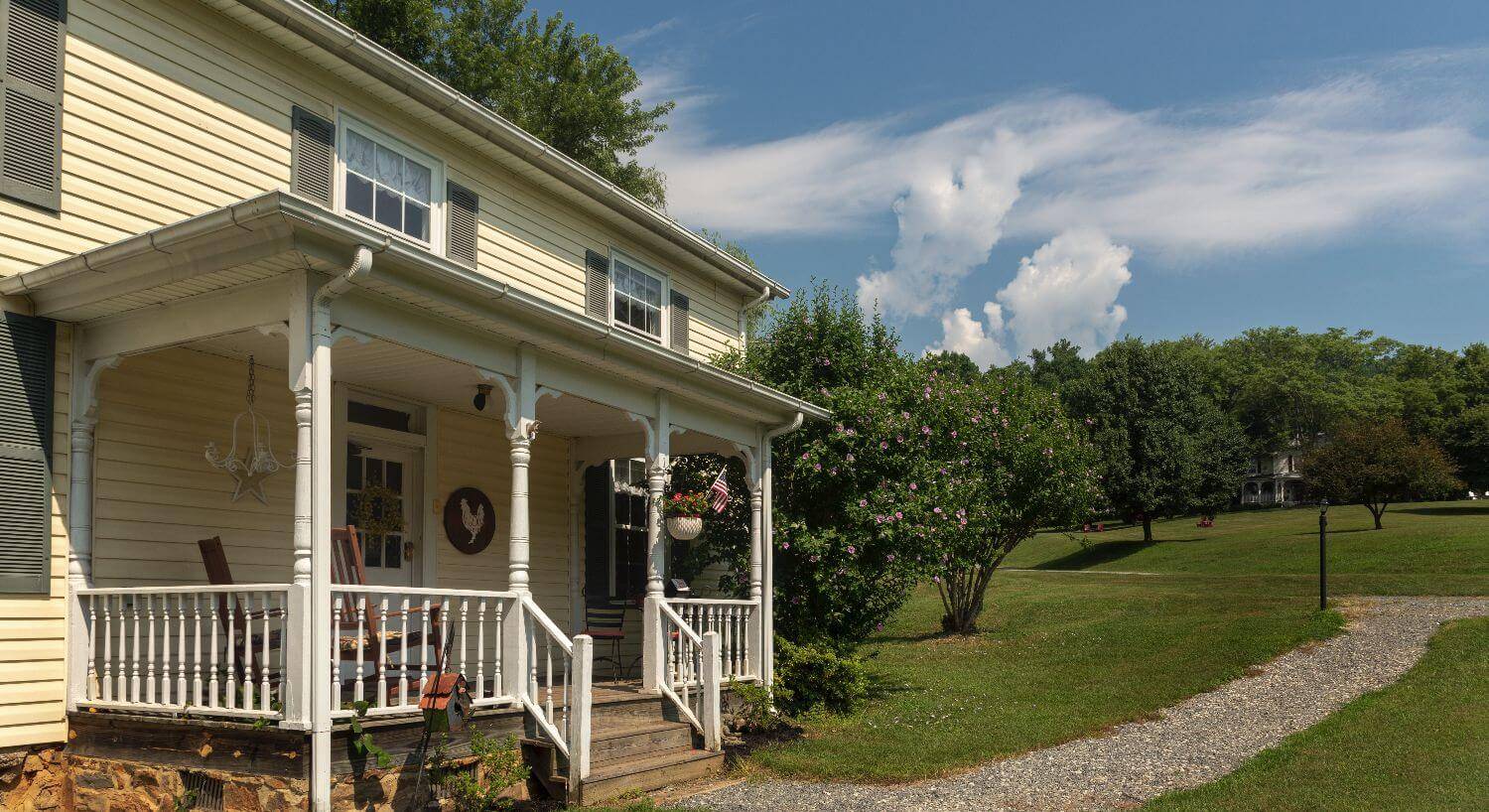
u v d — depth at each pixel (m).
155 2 8.05
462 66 22.59
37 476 6.87
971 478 15.58
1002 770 8.42
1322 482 38.06
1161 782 7.88
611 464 13.30
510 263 11.77
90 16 7.56
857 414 12.26
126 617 6.86
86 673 6.97
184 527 7.86
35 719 6.71
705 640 9.00
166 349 7.87
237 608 7.20
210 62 8.46
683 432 10.52
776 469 12.36
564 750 7.26
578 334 8.25
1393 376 81.88
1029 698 12.30
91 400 7.15
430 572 10.26
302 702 5.83
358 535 9.36
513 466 7.89
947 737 9.84
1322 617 15.80
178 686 6.65
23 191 6.99
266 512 8.55
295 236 5.80
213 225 5.85
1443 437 59.41
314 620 5.96
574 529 12.41
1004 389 20.36
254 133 8.79
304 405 6.08
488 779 6.95
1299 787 7.33
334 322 6.35
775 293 16.42
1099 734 10.00
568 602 12.32
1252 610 17.92
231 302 6.55
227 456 7.99
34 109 7.12
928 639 19.62
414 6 20.80
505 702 7.28
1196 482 39.53
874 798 7.51
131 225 7.70
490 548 11.20
